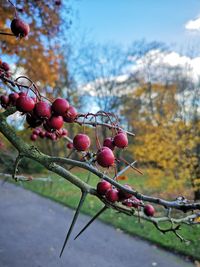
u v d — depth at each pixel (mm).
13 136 999
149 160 7602
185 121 7746
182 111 8211
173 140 7387
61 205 9766
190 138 7270
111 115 1137
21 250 6102
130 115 17891
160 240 5746
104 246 6172
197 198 5641
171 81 12367
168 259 4992
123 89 20500
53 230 7457
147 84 14609
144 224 7004
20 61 4637
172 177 6832
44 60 4996
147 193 6344
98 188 991
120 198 1004
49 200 10414
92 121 1109
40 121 1034
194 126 7586
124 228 6953
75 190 10977
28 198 10742
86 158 1093
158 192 6227
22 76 1037
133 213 1035
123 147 1055
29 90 997
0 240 6629
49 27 4582
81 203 969
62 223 8000
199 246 4793
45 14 4262
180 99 9086
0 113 1032
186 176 6574
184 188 6496
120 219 7688
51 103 1009
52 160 959
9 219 8328
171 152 7176
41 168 11320
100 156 912
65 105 945
